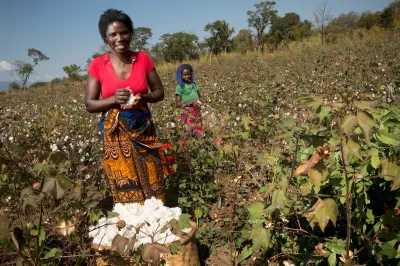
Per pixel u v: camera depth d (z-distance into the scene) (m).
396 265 2.09
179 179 4.11
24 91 26.69
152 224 2.56
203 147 4.23
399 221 1.84
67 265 2.56
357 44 19.33
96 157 4.09
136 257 2.05
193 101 4.90
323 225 1.63
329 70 9.09
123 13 2.96
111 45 2.95
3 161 1.99
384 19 42.53
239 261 2.83
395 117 2.26
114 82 2.97
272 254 2.55
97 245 2.48
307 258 2.33
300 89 7.41
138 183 3.00
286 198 1.81
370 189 2.38
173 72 20.70
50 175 1.66
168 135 4.50
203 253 3.08
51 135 5.28
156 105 7.82
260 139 4.54
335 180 2.25
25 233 1.92
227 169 4.18
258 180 3.83
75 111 7.84
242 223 3.15
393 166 1.81
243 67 16.02
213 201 3.93
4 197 2.67
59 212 2.27
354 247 2.33
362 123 1.52
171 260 2.46
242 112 5.73
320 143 1.77
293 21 51.25
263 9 50.25
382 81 6.57
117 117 2.91
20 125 5.83
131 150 2.95
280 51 25.22
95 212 2.21
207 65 23.94
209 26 47.59
